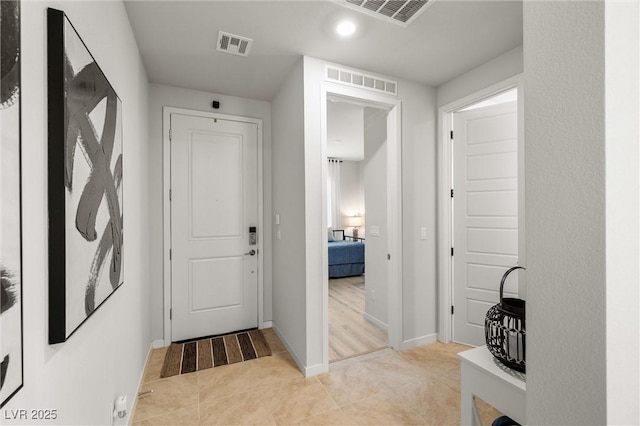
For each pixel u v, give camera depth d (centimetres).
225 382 222
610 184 56
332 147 638
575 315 60
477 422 127
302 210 238
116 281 138
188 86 290
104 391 127
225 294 311
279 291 303
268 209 331
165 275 286
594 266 57
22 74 70
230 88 296
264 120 329
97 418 118
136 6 175
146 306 250
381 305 329
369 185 349
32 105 74
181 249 293
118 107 144
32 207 73
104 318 126
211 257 305
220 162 309
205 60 241
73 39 89
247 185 321
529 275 68
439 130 292
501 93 243
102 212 116
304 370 232
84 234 97
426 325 288
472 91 260
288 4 178
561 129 62
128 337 174
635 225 60
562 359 62
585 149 58
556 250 63
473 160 277
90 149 103
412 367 244
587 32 58
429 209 290
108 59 135
